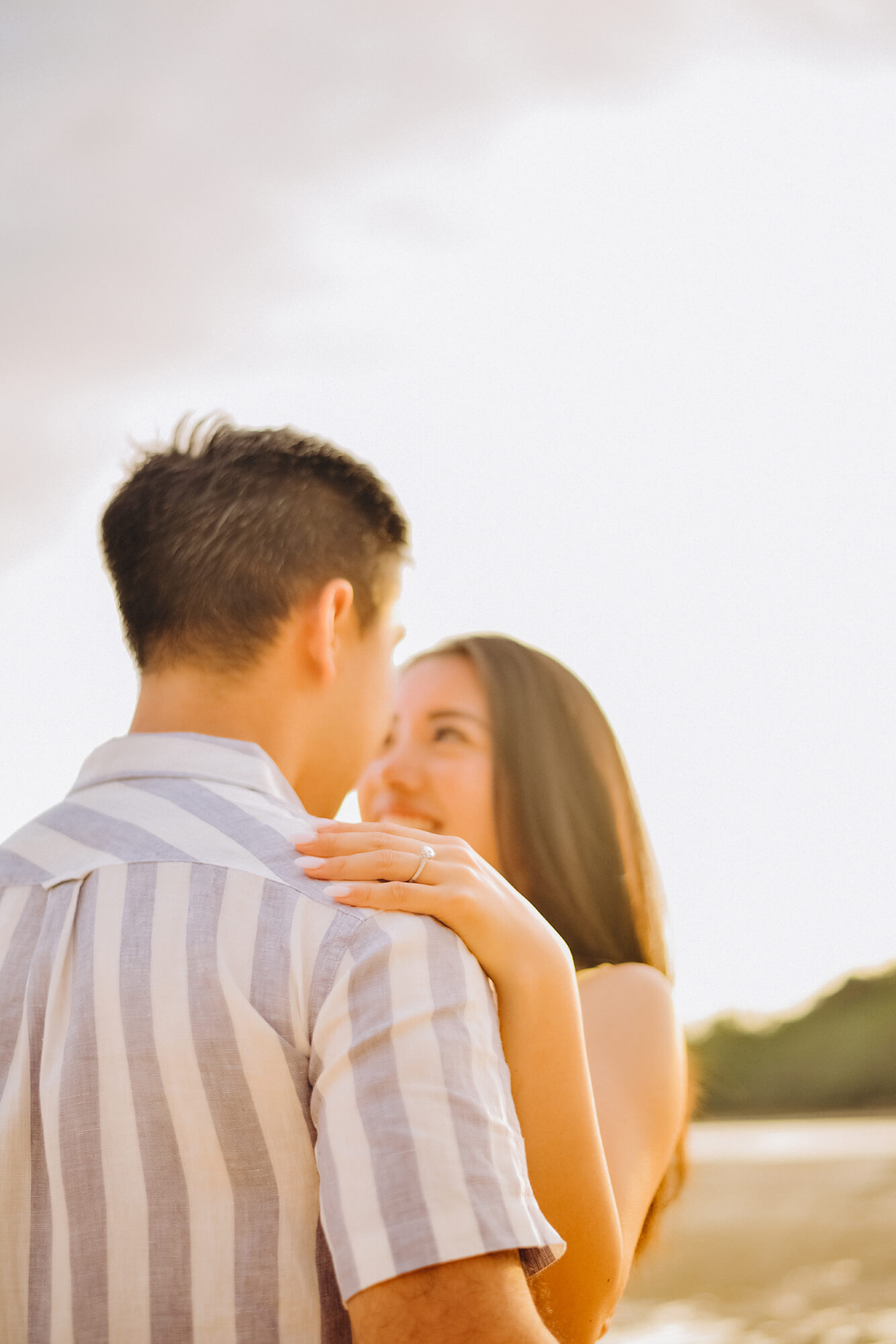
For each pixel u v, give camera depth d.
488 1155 0.95
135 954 1.07
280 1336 0.99
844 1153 11.98
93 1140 1.04
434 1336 0.90
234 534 1.31
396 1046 0.97
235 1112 1.02
